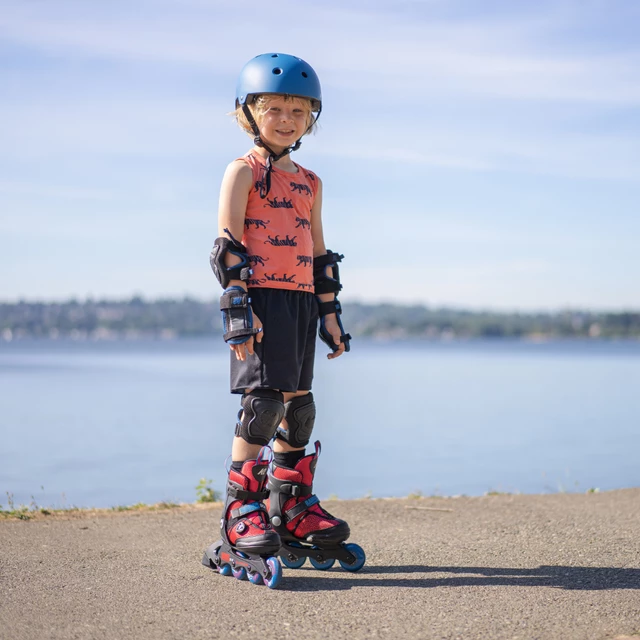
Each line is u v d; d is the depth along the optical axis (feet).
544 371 321.11
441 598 10.02
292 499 11.56
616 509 16.47
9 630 8.93
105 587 10.60
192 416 124.16
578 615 9.37
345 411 133.18
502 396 175.73
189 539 13.69
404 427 101.86
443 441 83.20
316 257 12.20
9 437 91.76
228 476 11.25
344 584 10.70
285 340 11.01
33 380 235.40
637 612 9.47
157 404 150.00
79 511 16.62
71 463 67.00
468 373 302.66
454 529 14.49
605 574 11.12
